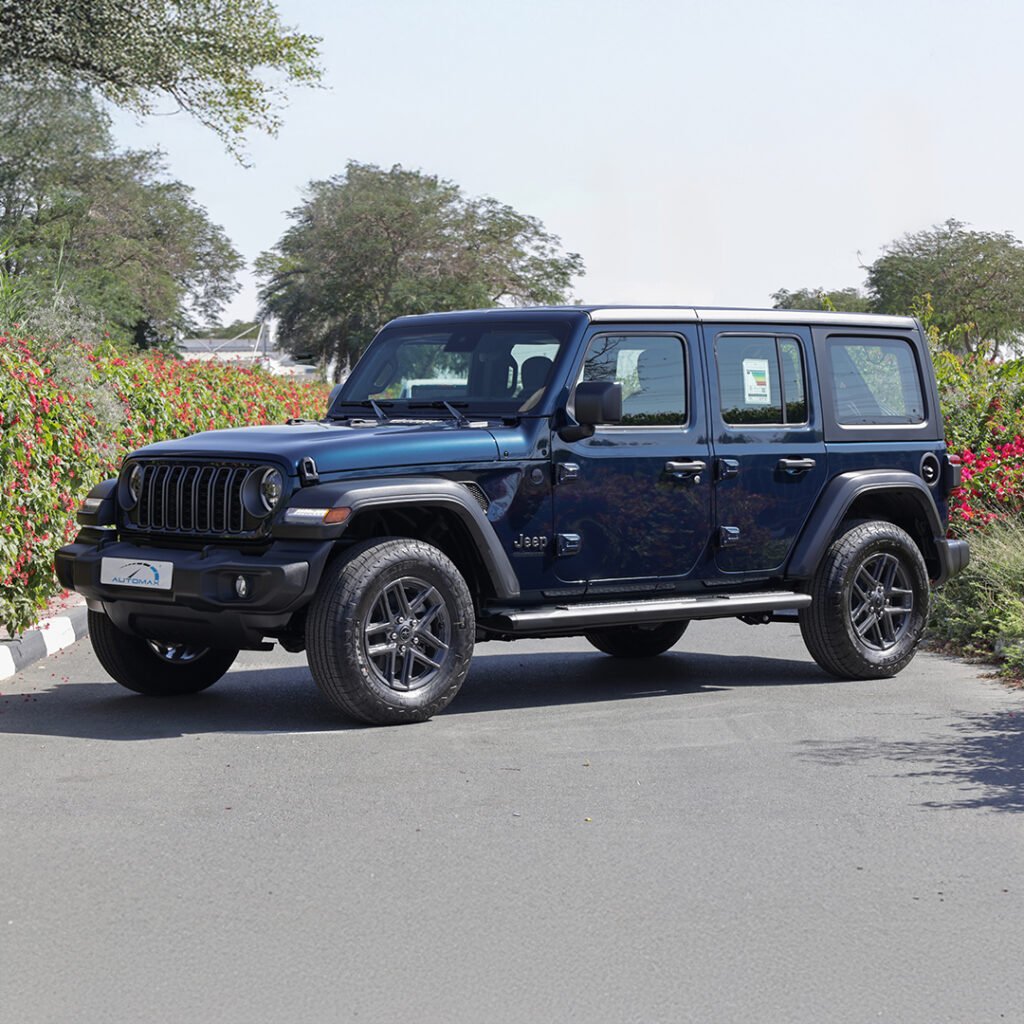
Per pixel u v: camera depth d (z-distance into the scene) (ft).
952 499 42.01
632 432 27.55
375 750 22.85
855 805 19.84
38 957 14.19
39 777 20.94
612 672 31.48
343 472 24.40
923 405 32.27
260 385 73.36
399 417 27.89
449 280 223.10
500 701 27.55
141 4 105.29
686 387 28.40
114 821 18.78
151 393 51.67
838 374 30.73
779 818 19.20
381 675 24.58
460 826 18.72
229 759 22.16
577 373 26.94
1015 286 184.14
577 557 26.96
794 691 28.78
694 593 28.73
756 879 16.72
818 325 30.55
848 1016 12.96
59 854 17.40
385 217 223.30
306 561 23.76
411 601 24.99
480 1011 12.99
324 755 22.48
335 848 17.75
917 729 24.80
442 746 23.21
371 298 226.99
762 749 23.20
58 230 173.88
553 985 13.58
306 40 109.60
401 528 26.45
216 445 25.31
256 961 14.12
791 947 14.61
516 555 26.25
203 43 107.04
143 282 185.68
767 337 29.71
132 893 16.05
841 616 29.76
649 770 21.74
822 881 16.67
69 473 37.45
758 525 29.12
